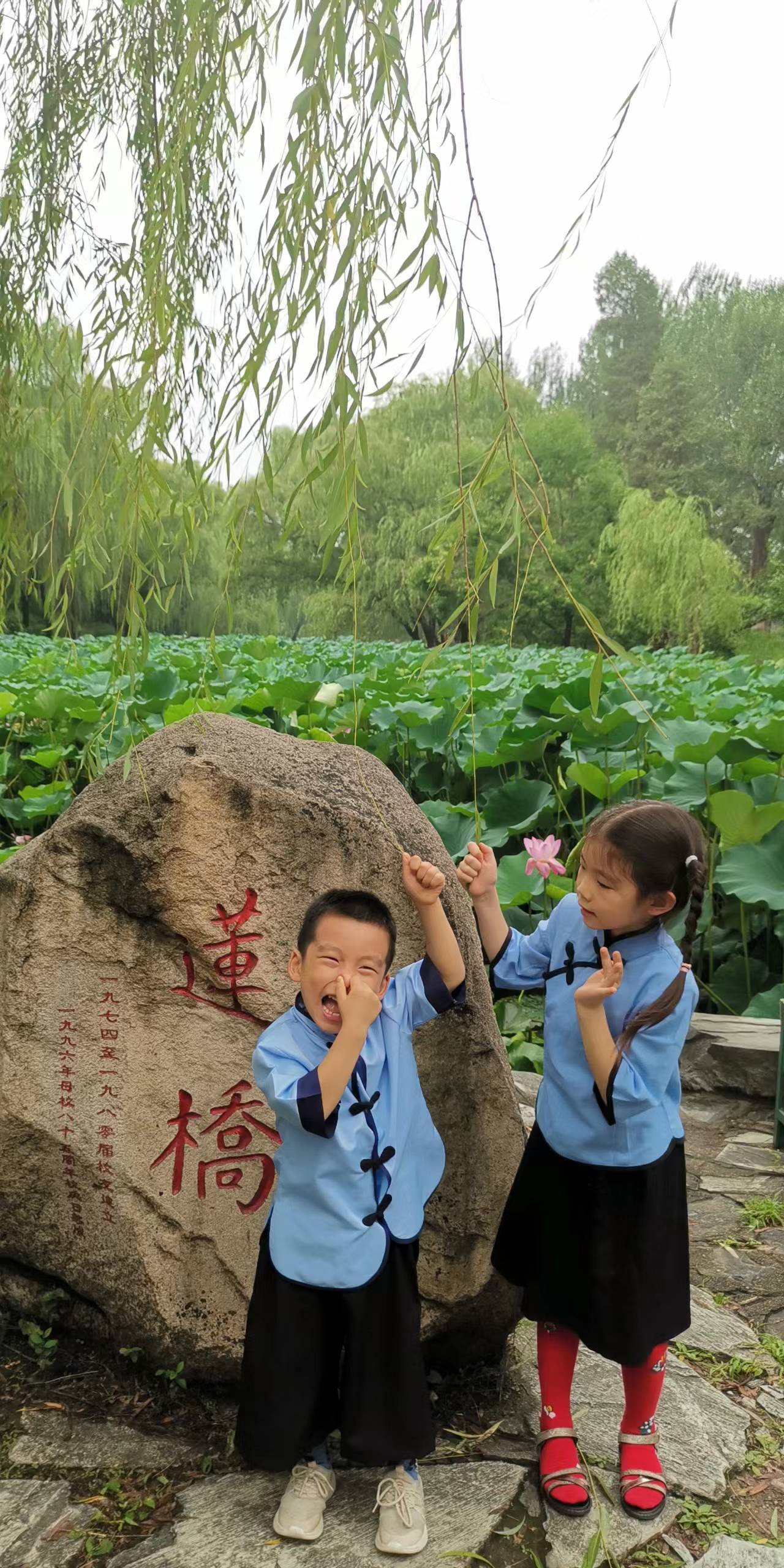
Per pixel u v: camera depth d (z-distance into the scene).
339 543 1.57
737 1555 1.93
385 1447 1.89
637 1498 2.02
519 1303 2.38
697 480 39.25
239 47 1.63
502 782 6.36
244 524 1.57
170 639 15.13
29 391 2.08
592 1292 1.98
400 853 2.28
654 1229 1.98
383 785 2.45
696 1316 2.72
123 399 1.74
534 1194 2.10
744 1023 4.34
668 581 28.03
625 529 28.97
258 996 2.27
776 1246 3.10
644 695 6.21
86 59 2.13
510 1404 2.34
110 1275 2.34
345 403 1.48
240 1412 1.95
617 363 46.94
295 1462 1.92
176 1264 2.31
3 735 7.57
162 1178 2.31
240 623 21.62
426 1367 2.42
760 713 6.25
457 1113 2.30
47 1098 2.33
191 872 2.23
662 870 1.92
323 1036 1.94
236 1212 2.31
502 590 27.20
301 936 1.93
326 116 1.50
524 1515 2.01
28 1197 2.38
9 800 6.21
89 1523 1.99
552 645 31.41
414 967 2.11
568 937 2.12
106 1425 2.25
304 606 17.73
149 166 2.07
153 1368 2.35
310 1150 1.90
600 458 34.91
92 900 2.28
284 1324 1.91
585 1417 2.29
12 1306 2.51
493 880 2.25
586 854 1.99
